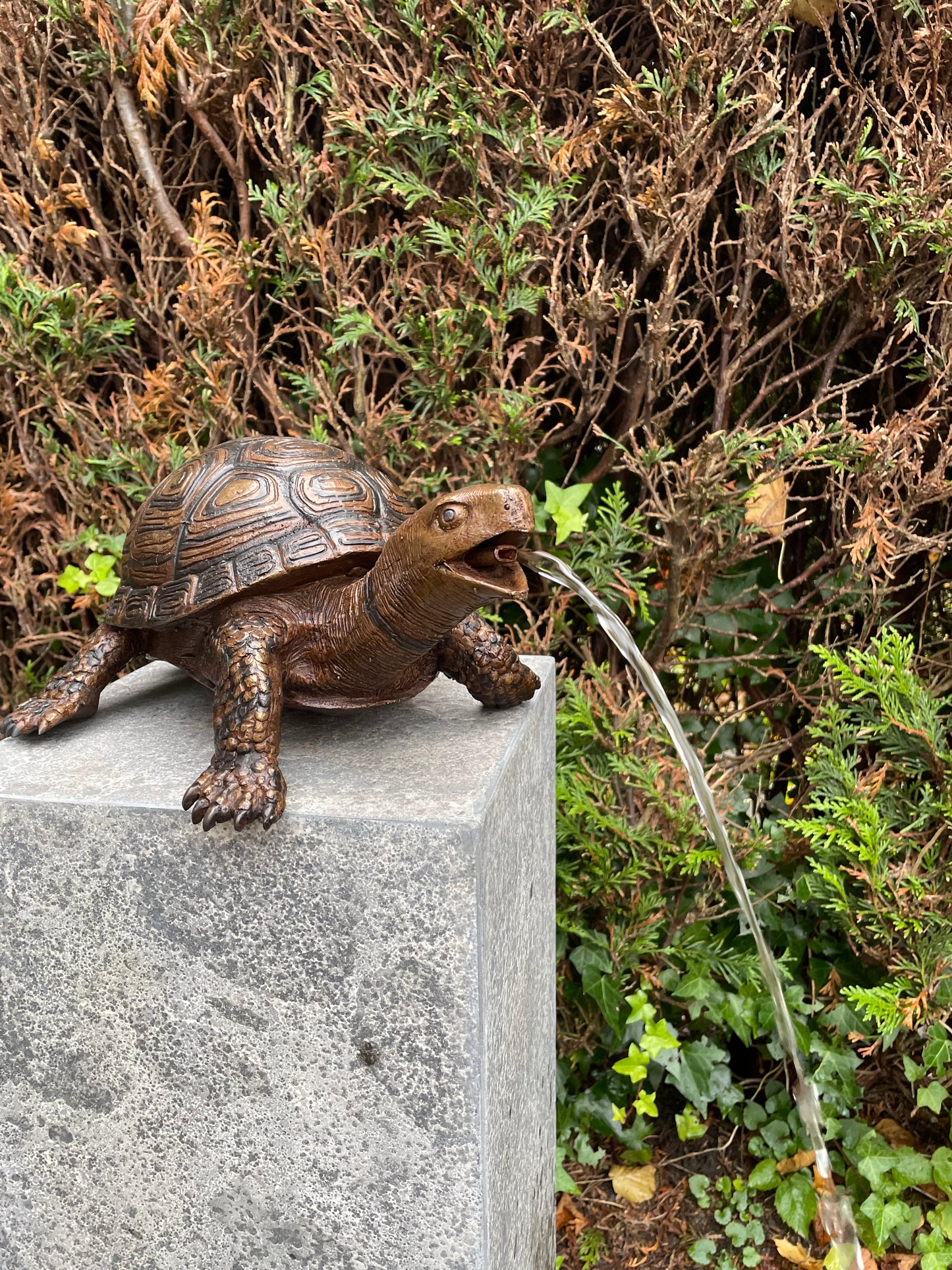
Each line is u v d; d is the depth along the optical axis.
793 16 2.14
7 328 2.20
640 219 2.27
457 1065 1.25
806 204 2.19
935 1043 2.03
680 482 2.21
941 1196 2.08
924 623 2.39
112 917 1.32
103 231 2.40
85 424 2.34
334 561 1.37
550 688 1.80
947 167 2.05
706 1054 2.22
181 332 2.45
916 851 2.19
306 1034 1.29
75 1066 1.39
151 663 1.99
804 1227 2.03
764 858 2.35
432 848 1.20
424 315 2.25
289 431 2.37
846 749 2.38
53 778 1.38
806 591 2.48
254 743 1.25
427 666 1.52
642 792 2.31
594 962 2.23
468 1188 1.28
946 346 2.14
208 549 1.39
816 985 2.32
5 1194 1.45
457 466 2.35
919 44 2.13
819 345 2.39
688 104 2.17
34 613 2.57
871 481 2.16
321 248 2.21
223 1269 1.39
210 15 2.21
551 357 2.22
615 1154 2.27
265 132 2.24
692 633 2.46
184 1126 1.36
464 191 2.32
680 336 2.21
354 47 2.24
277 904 1.26
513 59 2.16
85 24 2.27
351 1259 1.34
